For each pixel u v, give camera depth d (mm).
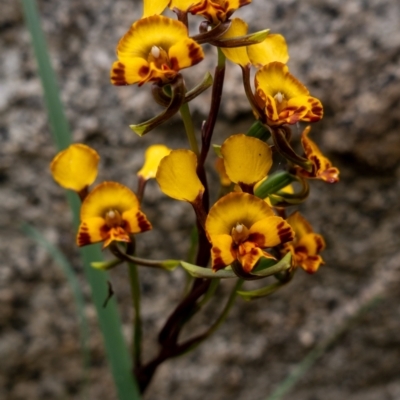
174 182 302
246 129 499
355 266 548
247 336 566
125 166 510
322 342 567
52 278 533
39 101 495
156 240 527
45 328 545
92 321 548
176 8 298
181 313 344
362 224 533
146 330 547
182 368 569
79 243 315
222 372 572
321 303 560
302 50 487
